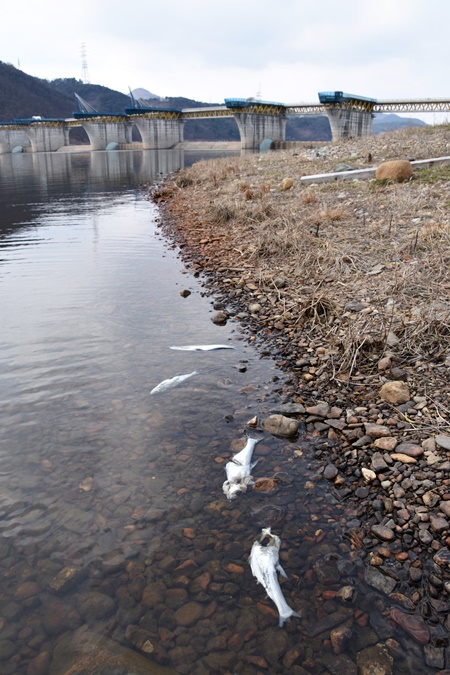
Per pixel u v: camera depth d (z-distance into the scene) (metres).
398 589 2.50
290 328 5.83
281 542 2.83
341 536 2.86
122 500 3.15
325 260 7.48
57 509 3.06
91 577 2.60
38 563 2.68
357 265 7.18
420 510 2.97
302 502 3.14
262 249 8.74
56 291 7.32
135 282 7.79
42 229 12.44
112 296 7.11
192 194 17.28
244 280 7.55
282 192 13.06
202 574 2.62
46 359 5.07
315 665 2.16
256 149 83.62
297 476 3.39
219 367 4.95
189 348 5.38
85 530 2.90
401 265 6.85
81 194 20.89
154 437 3.81
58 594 2.51
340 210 9.74
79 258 9.36
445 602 2.41
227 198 13.67
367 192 11.23
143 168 39.88
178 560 2.71
